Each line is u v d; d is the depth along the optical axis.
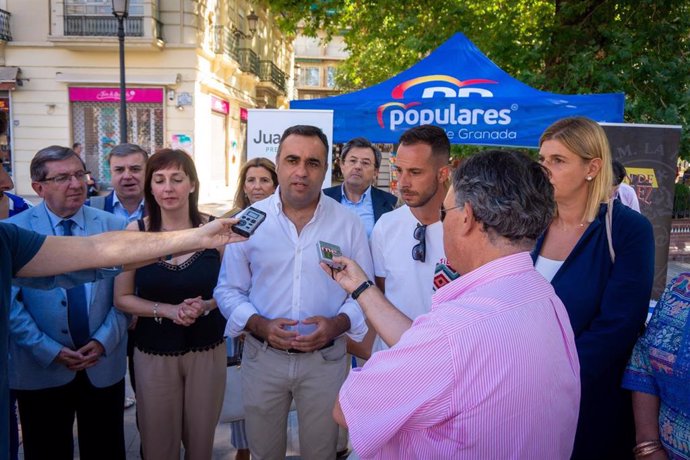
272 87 25.52
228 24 20.17
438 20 9.67
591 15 7.70
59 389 2.44
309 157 2.17
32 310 2.39
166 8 16.22
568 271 1.92
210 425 2.60
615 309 1.81
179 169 2.56
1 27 15.77
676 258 8.01
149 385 2.47
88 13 15.89
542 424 1.12
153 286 2.47
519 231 1.17
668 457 1.62
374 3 10.61
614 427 1.86
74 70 16.36
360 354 2.62
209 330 2.54
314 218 2.30
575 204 1.99
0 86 16.00
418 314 2.32
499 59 8.42
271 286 2.31
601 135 1.94
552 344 1.17
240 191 3.85
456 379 1.08
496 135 5.17
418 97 5.26
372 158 4.45
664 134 4.95
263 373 2.31
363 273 1.72
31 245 1.47
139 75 16.45
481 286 1.19
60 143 16.66
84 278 1.62
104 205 3.71
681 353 1.54
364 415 1.19
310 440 2.38
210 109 18.27
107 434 2.59
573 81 7.24
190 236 1.74
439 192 2.24
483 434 1.08
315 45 44.75
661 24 7.34
